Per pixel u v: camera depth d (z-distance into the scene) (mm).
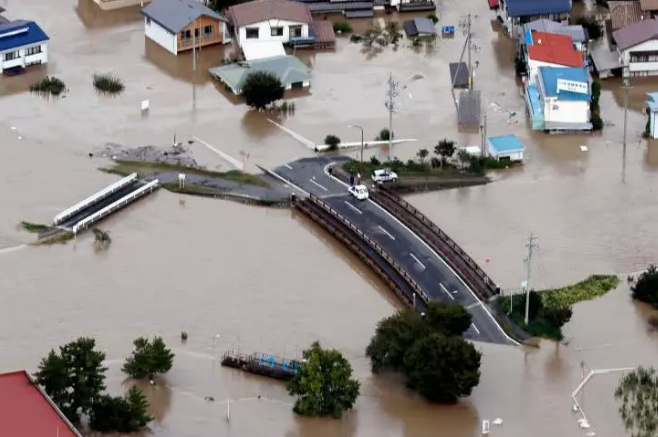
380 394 155125
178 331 166000
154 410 150500
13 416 136250
